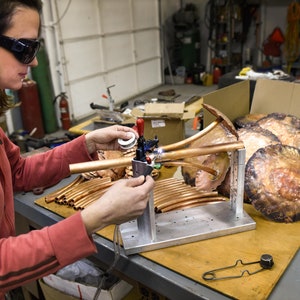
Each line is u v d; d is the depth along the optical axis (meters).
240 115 1.55
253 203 1.03
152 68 6.52
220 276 0.81
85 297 1.29
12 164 1.08
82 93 4.95
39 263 0.69
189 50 6.79
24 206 1.23
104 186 1.23
